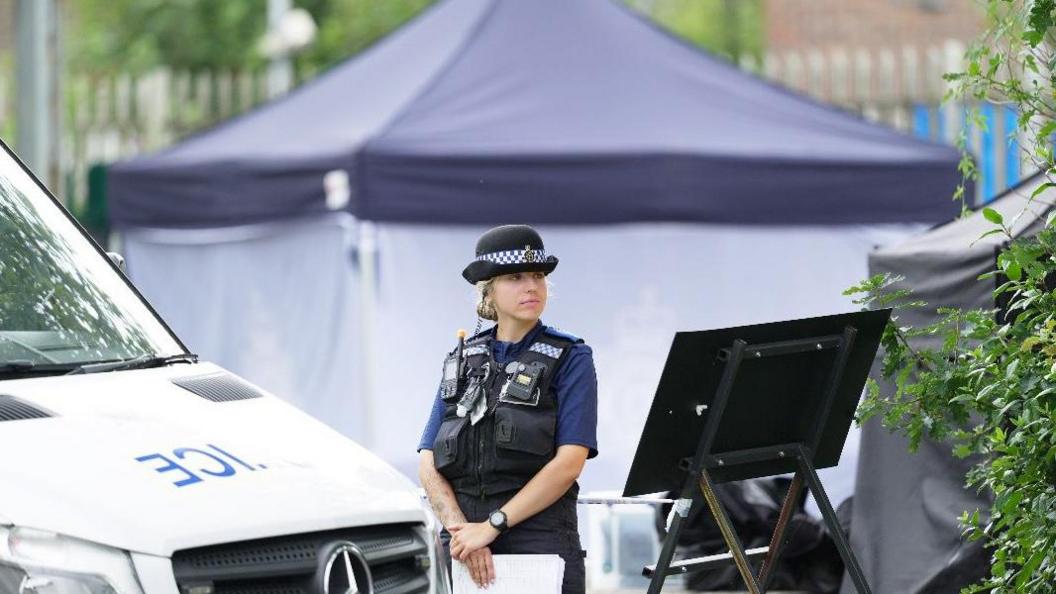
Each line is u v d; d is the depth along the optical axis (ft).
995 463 46.65
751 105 102.47
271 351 108.99
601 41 106.93
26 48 105.29
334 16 232.94
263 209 98.68
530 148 93.81
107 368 45.88
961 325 61.05
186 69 232.32
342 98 107.04
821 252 106.63
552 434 46.55
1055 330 46.47
